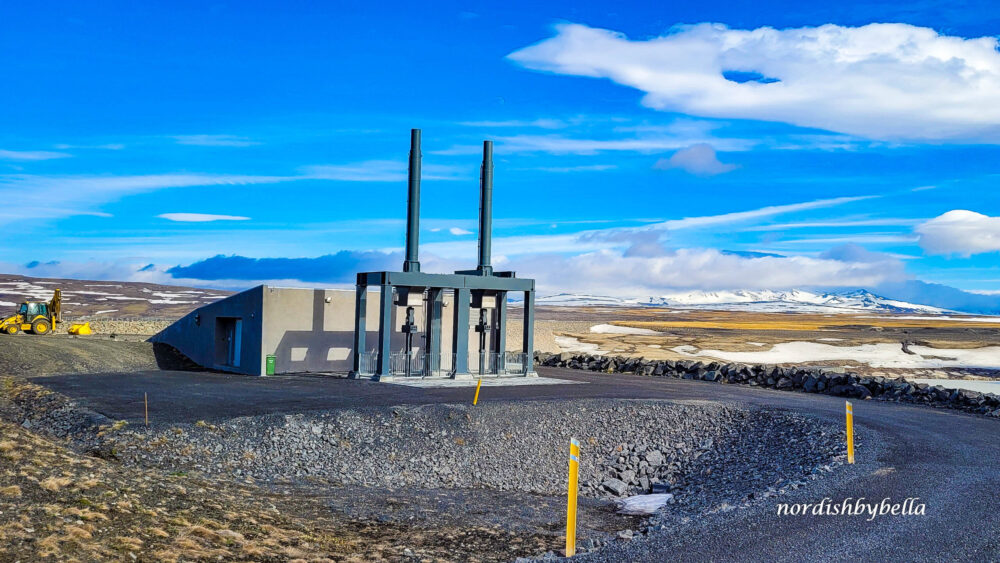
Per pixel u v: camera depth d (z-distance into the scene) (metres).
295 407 26.53
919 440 21.81
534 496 20.72
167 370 42.84
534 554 13.70
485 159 41.31
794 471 19.77
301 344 42.19
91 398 28.11
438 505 17.83
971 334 134.38
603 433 26.56
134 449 20.64
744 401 30.30
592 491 22.38
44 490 12.86
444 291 46.69
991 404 30.06
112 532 11.64
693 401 29.94
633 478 23.47
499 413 26.83
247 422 23.89
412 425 25.23
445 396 30.33
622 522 17.73
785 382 38.56
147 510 13.02
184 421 23.53
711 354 85.69
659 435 26.67
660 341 99.12
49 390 29.89
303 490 18.25
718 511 14.68
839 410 28.23
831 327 160.38
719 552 11.31
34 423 24.78
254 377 38.72
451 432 25.06
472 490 21.00
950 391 32.31
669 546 11.89
